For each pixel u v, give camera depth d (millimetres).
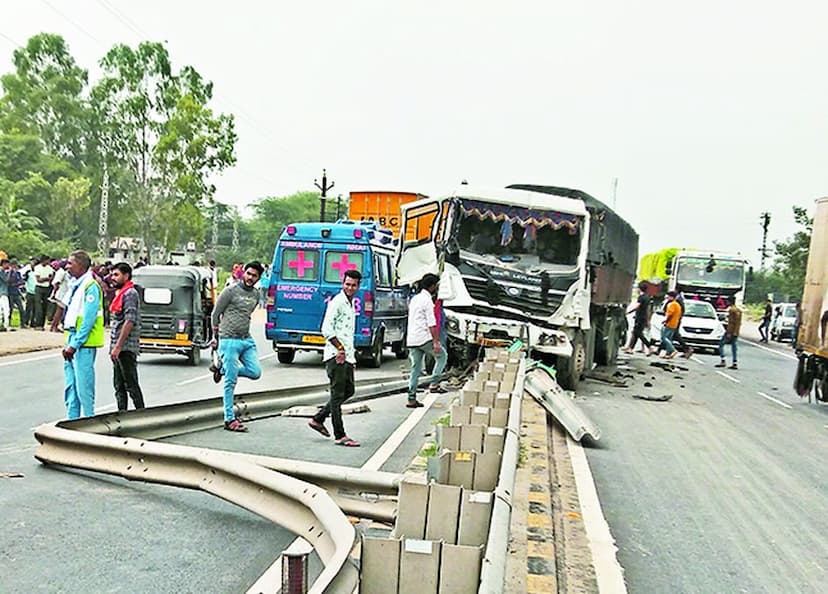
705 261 39062
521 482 8016
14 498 7176
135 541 6195
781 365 29375
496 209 16234
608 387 18422
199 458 7285
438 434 6465
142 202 48844
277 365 19641
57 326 12953
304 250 19016
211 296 19672
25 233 47844
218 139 47344
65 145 64500
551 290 16016
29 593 5141
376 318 19484
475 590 3824
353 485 6664
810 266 18078
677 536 7305
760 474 10195
